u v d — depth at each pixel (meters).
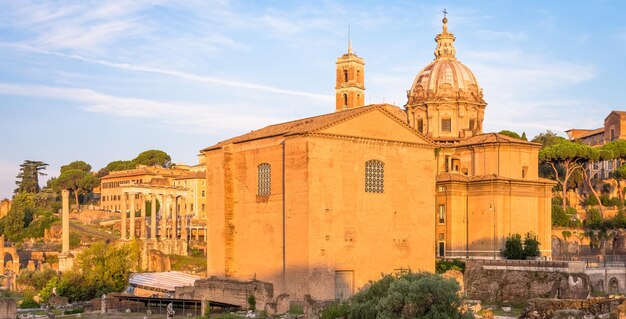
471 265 104.44
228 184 105.25
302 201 92.62
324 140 94.00
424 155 104.75
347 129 96.31
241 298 96.94
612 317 66.94
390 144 100.75
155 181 190.25
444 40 141.50
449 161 125.06
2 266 168.50
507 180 115.12
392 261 99.69
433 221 105.00
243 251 103.19
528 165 121.75
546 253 118.62
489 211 114.75
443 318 63.19
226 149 105.62
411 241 102.12
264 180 100.56
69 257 146.00
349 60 166.25
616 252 139.62
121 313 94.31
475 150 122.50
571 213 152.12
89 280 116.25
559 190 170.62
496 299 98.38
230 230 104.69
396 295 65.62
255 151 102.06
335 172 94.75
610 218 148.75
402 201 101.69
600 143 196.25
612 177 172.00
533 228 117.69
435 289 65.19
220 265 106.00
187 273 137.88
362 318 69.75
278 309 88.56
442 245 117.81
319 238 92.44
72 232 189.38
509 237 112.06
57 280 118.19
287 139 95.38
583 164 167.75
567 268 92.75
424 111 135.50
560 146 154.38
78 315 91.56
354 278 95.50
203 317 82.88
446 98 133.50
